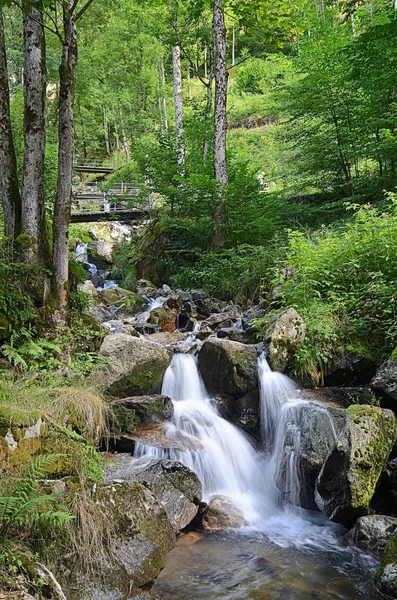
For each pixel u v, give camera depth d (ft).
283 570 12.85
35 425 11.66
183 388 20.99
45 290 19.49
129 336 19.81
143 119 99.86
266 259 31.48
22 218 20.31
